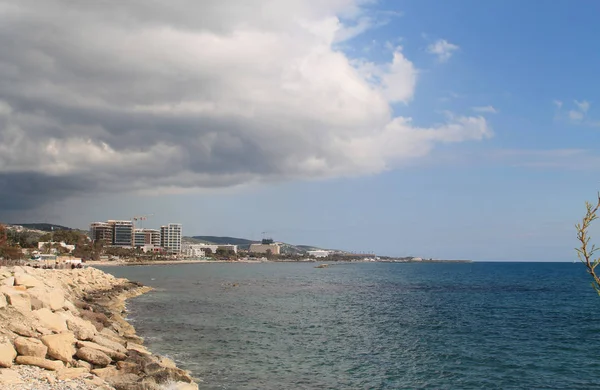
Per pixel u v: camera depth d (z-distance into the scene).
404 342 45.56
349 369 35.22
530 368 36.19
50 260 137.38
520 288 123.94
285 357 38.38
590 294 104.25
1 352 23.36
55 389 21.92
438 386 31.52
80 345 28.27
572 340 47.38
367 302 83.44
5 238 128.12
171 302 76.75
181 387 26.73
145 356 31.00
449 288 123.06
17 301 30.20
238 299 84.38
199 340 44.16
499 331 52.56
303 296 93.56
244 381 31.47
